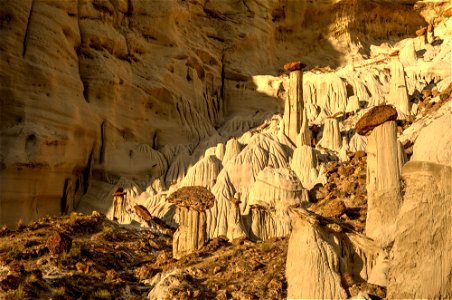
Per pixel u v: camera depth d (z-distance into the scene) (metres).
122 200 25.88
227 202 24.25
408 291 4.29
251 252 15.27
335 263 8.54
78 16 32.91
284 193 21.78
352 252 9.22
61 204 29.75
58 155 29.25
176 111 35.41
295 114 29.53
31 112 28.97
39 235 18.73
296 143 28.98
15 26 29.66
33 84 29.47
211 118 37.75
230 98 39.00
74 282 14.65
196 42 38.56
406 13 47.25
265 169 22.89
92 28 33.16
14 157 27.66
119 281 15.10
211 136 35.31
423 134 4.52
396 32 47.50
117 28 34.88
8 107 28.75
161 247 20.16
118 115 32.94
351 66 38.31
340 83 34.91
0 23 29.55
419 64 35.22
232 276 13.97
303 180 25.48
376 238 10.23
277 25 43.59
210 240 17.47
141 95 34.09
